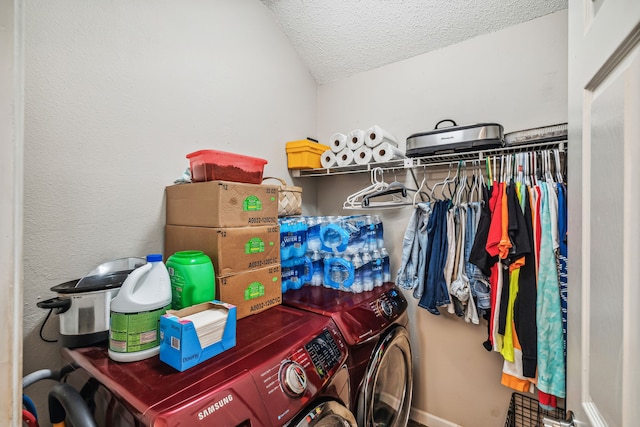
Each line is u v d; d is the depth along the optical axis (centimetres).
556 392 120
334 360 97
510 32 160
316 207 230
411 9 165
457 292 143
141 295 81
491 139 137
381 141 171
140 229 122
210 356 79
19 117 37
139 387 66
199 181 117
